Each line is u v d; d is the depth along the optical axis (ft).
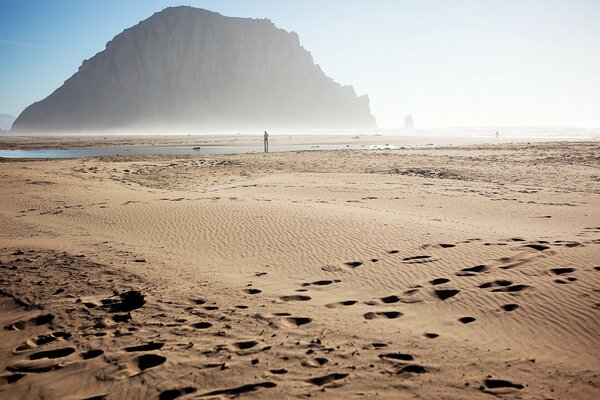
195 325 16.60
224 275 22.89
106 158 108.06
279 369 13.16
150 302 19.03
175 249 27.96
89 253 27.02
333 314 17.63
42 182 63.16
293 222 33.68
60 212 40.65
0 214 40.32
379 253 25.72
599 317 16.30
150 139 300.61
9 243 29.63
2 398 12.04
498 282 20.39
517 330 15.80
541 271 21.49
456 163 89.40
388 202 45.85
